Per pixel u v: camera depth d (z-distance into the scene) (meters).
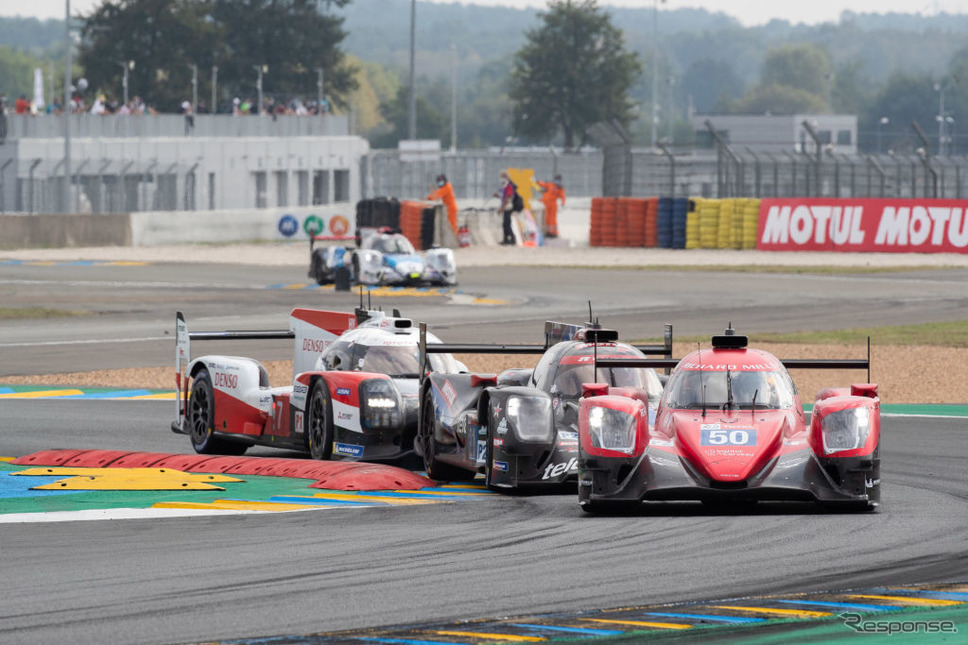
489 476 41.22
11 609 25.80
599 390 38.03
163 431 58.19
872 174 196.75
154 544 32.25
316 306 114.69
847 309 111.69
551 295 125.69
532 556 30.58
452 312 110.44
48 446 53.47
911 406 64.88
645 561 29.92
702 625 24.38
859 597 26.34
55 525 34.94
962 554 30.31
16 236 198.38
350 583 27.88
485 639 23.50
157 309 114.12
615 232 193.88
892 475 44.88
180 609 25.73
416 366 48.84
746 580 27.95
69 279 144.50
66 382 75.62
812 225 178.50
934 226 171.88
